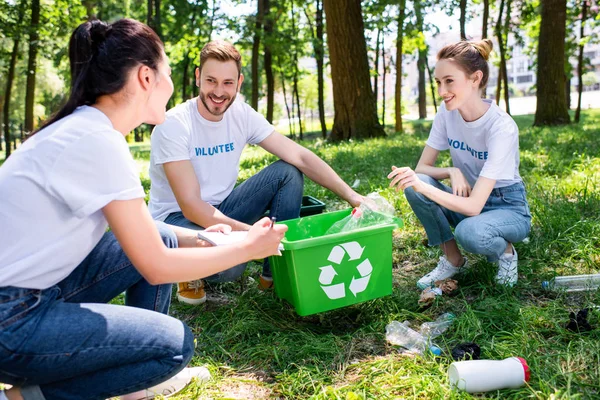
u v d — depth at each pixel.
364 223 2.80
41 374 1.60
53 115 1.72
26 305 1.57
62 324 1.60
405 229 4.03
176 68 21.41
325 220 2.90
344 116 12.62
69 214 1.60
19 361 1.55
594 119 16.19
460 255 3.07
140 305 2.05
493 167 2.79
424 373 2.13
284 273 2.54
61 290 1.88
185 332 1.80
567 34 18.11
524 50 20.08
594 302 2.64
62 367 1.60
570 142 8.05
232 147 3.09
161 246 1.72
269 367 2.34
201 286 3.00
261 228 1.91
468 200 2.77
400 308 2.79
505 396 1.98
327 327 2.65
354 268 2.48
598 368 2.06
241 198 3.08
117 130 1.75
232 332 2.60
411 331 2.51
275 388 2.18
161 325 1.74
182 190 2.79
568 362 2.11
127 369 1.70
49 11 15.12
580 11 16.22
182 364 1.77
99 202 1.58
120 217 1.63
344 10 12.09
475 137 2.97
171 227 2.23
